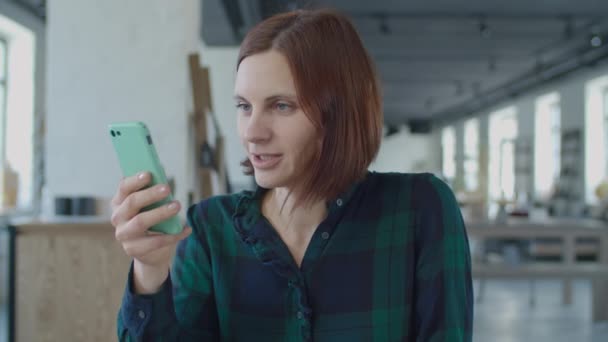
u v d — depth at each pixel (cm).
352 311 71
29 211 580
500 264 439
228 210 79
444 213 76
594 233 441
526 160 1362
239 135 69
